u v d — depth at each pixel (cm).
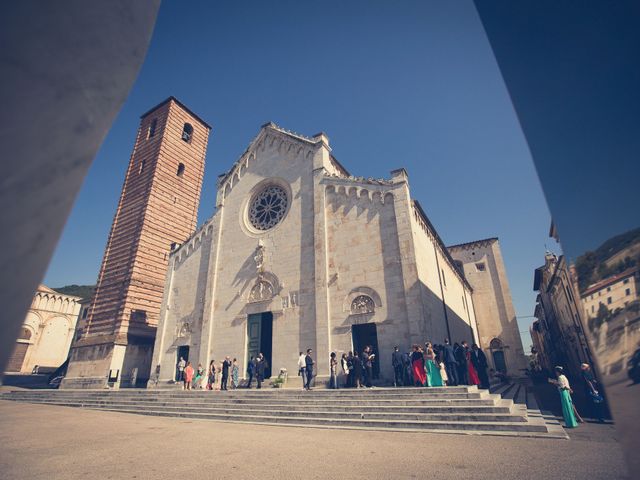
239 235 2906
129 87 123
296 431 1254
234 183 3172
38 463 835
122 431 1288
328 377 2061
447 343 1864
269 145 3086
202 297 2888
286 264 2550
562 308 3025
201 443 1052
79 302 5672
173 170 4003
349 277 2245
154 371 2834
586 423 1291
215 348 2641
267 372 2502
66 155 96
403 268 2081
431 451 894
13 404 2395
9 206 79
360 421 1313
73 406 2355
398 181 2267
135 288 3331
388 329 2025
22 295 78
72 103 100
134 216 3700
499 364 4256
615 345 121
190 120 4428
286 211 2722
